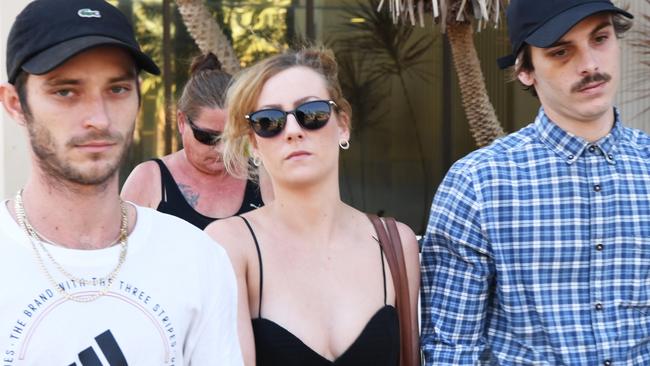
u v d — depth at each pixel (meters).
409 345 2.42
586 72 2.32
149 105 6.50
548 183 2.44
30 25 1.62
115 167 1.69
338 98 2.42
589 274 2.40
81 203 1.69
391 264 2.42
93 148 1.65
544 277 2.41
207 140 3.12
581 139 2.43
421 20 4.55
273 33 6.52
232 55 5.07
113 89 1.69
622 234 2.41
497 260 2.43
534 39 2.34
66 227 1.70
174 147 6.50
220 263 1.88
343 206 2.50
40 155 1.66
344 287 2.33
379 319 2.31
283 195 2.35
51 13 1.62
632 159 2.47
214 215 3.23
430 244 2.57
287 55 2.39
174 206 3.22
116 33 1.65
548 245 2.41
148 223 1.80
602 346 2.37
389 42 6.48
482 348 2.49
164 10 6.48
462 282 2.49
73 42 1.60
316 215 2.36
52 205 1.69
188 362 1.80
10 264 1.64
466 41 4.97
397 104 6.55
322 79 2.37
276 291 2.28
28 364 1.59
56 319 1.62
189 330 1.79
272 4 6.51
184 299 1.76
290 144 2.29
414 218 6.66
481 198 2.45
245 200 3.28
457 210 2.48
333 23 6.51
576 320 2.39
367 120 6.57
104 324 1.66
